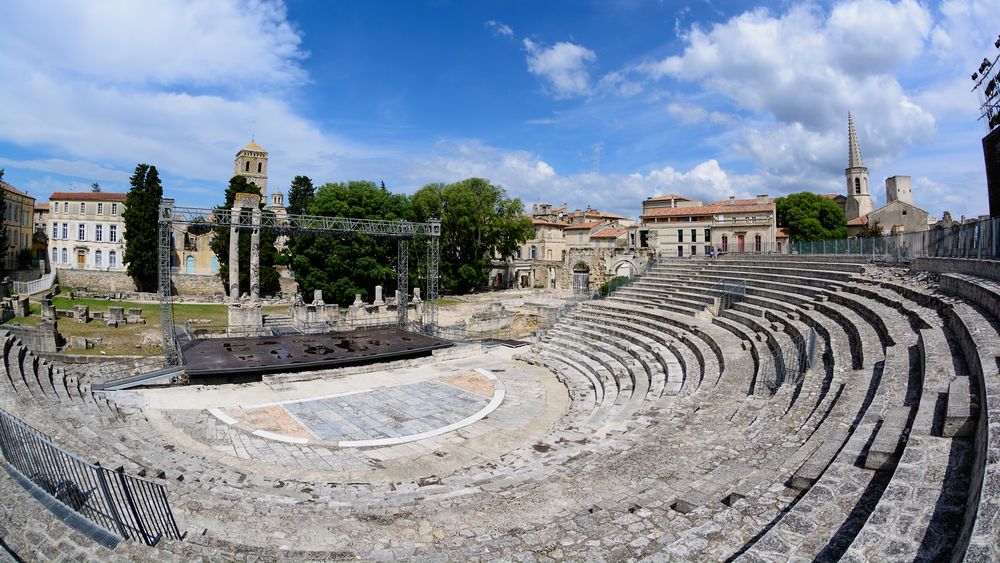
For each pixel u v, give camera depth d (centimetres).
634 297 4634
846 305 2412
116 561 839
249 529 1069
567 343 3838
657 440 1519
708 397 1894
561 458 1673
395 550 936
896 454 888
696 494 1033
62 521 935
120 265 10056
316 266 6919
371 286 7106
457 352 3962
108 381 3095
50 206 9969
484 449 2175
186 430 2312
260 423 2456
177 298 7406
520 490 1305
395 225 5028
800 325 2419
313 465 1981
